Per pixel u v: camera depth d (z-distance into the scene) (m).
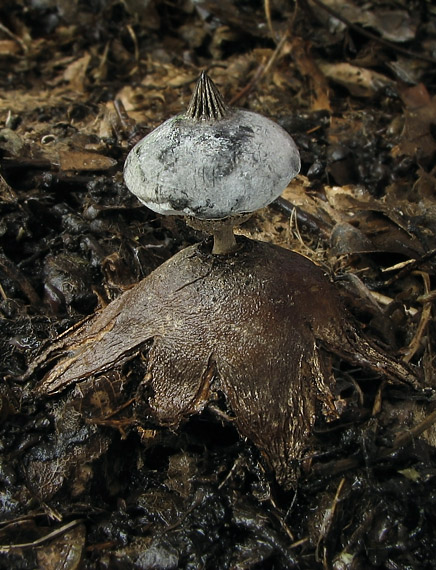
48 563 0.09
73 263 0.12
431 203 0.14
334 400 0.09
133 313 0.10
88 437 0.10
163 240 0.13
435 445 0.11
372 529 0.10
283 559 0.10
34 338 0.11
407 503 0.10
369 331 0.11
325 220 0.14
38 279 0.12
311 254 0.13
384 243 0.13
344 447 0.10
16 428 0.10
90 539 0.10
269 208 0.14
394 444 0.10
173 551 0.09
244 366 0.09
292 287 0.09
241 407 0.09
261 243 0.10
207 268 0.09
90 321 0.10
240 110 0.09
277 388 0.09
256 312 0.09
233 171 0.08
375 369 0.10
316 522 0.10
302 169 0.15
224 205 0.08
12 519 0.10
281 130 0.09
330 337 0.09
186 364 0.09
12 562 0.09
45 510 0.10
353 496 0.10
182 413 0.09
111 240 0.13
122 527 0.10
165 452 0.11
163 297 0.09
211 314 0.09
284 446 0.09
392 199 0.14
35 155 0.14
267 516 0.10
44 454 0.10
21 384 0.11
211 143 0.08
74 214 0.13
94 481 0.10
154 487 0.11
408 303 0.13
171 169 0.08
